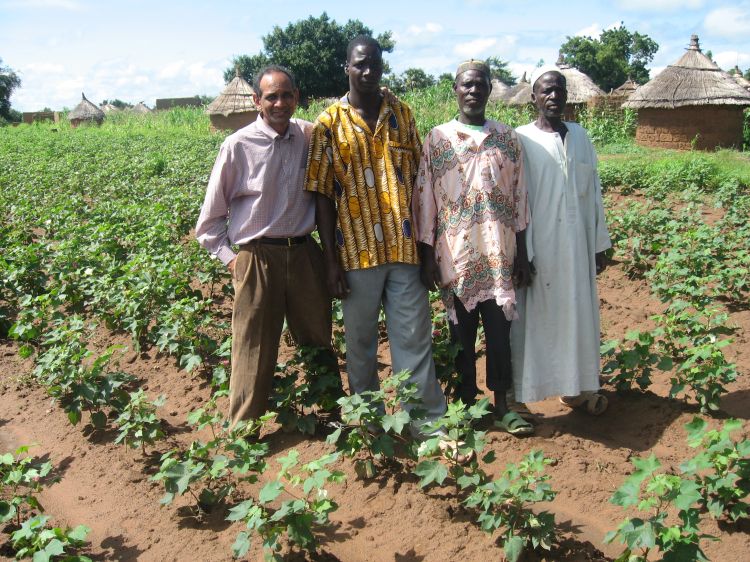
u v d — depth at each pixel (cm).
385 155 357
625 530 263
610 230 809
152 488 368
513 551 284
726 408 413
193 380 500
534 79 387
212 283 661
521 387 402
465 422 322
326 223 366
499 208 368
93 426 439
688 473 298
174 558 312
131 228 863
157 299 581
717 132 1900
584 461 363
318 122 360
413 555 304
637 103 1977
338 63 5241
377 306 373
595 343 398
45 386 500
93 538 332
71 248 735
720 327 462
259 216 375
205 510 343
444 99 2450
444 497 338
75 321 495
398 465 365
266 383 391
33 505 344
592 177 393
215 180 376
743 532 303
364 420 348
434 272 383
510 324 392
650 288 657
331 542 317
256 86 370
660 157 1609
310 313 401
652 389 449
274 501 346
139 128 3397
